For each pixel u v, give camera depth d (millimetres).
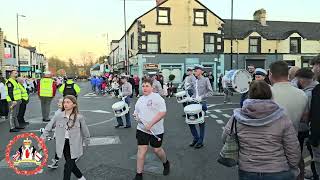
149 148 8703
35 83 37594
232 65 35344
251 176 3391
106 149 8805
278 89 4293
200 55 35094
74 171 5934
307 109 4363
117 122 13250
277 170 3330
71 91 13070
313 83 5082
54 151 8500
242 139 3449
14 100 11641
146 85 6133
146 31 34062
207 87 9125
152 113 6035
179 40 34750
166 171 6512
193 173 6656
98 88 34750
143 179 6336
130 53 39000
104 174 6711
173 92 29484
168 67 34562
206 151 8391
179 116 14984
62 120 5711
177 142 9461
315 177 5516
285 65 4328
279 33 38125
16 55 52594
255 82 3533
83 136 5906
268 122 3320
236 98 24984
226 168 6949
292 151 3363
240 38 36125
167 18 34500
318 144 4266
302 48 37469
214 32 35469
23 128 12156
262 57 36531
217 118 14164
